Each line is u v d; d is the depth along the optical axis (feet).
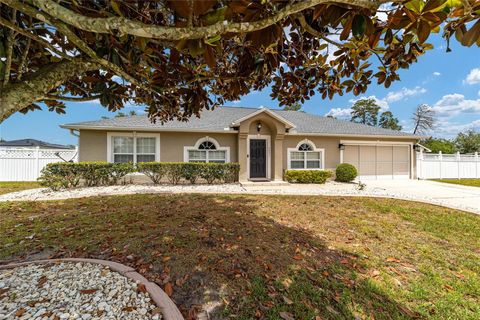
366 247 12.91
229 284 8.84
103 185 33.60
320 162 44.47
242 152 38.78
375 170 47.32
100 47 7.13
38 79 6.37
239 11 4.40
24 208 20.01
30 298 7.43
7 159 41.47
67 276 8.77
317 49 10.06
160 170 34.83
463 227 16.48
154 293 7.84
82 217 17.08
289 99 13.17
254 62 9.05
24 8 4.88
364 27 4.72
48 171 29.68
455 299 8.71
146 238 12.75
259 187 34.47
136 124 38.63
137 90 12.39
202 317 7.27
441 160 52.60
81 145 35.68
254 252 11.33
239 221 16.19
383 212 20.15
